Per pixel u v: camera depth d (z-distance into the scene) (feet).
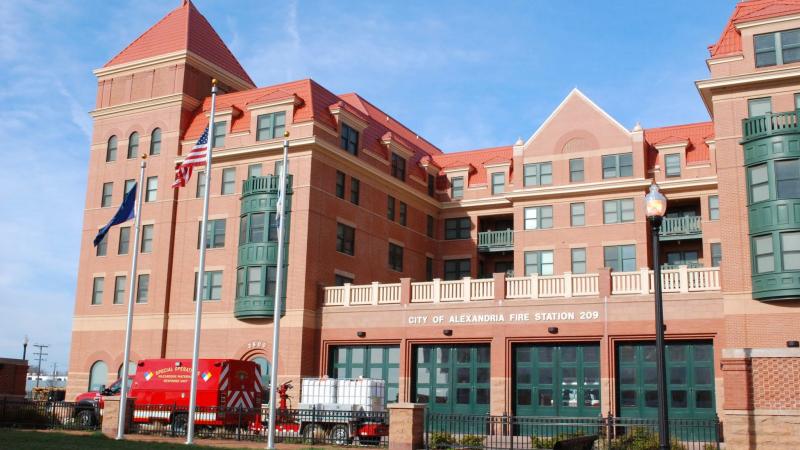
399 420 86.38
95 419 118.01
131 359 162.91
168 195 167.22
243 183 157.07
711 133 176.55
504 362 130.62
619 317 123.54
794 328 113.19
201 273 97.96
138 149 174.50
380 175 172.04
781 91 122.11
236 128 162.50
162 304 161.79
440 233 198.59
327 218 155.53
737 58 125.08
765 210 116.98
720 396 115.14
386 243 174.91
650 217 64.54
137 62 177.27
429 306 139.33
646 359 123.13
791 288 111.96
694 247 174.60
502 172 194.59
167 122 171.22
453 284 138.72
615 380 123.03
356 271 162.91
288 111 156.97
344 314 146.72
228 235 158.71
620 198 173.58
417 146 212.84
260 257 150.51
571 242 175.94
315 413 102.99
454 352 138.41
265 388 132.77
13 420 118.01
